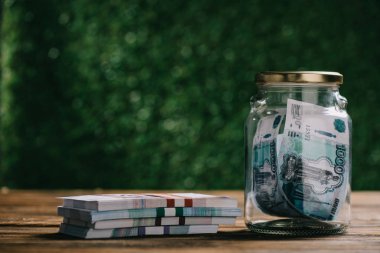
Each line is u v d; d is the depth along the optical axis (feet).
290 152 3.93
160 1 13.19
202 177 13.28
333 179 4.00
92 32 13.28
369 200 6.57
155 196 4.11
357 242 3.81
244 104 13.23
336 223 4.14
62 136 13.48
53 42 13.35
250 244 3.70
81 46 13.30
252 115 4.19
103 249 3.50
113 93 13.33
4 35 13.39
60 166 13.51
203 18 13.20
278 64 13.26
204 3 13.19
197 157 13.28
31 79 13.42
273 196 3.96
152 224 3.97
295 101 3.98
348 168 4.10
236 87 13.23
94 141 13.44
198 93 13.24
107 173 13.47
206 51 13.20
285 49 13.28
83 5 13.25
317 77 3.99
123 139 13.39
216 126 13.25
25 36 13.33
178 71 13.23
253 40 13.21
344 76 13.47
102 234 3.86
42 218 4.91
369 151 13.57
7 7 13.33
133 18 13.20
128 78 13.29
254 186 4.06
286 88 4.04
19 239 3.84
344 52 13.42
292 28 13.28
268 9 13.24
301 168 3.93
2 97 13.51
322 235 4.08
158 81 13.25
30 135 13.50
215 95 13.24
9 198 6.56
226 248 3.55
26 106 13.46
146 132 13.33
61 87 13.41
